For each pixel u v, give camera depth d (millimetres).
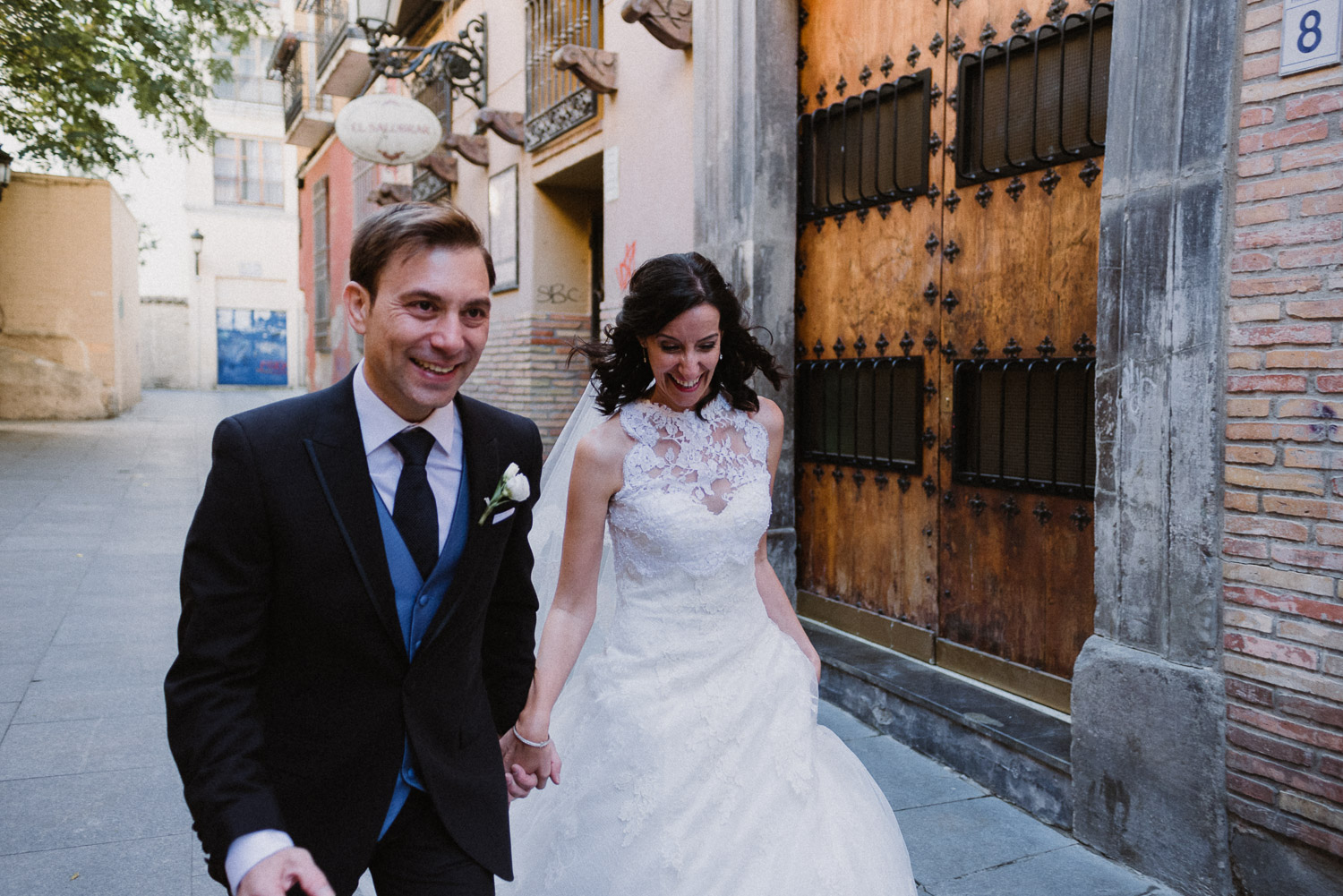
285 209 28469
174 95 11750
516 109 8516
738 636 2189
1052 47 3416
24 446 12094
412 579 1503
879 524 4402
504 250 8945
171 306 27562
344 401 1498
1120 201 2881
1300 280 2432
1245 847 2602
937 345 4020
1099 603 3014
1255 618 2568
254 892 1205
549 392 8438
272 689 1472
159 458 11570
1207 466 2650
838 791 2172
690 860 1952
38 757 3590
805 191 4809
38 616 5328
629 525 2162
